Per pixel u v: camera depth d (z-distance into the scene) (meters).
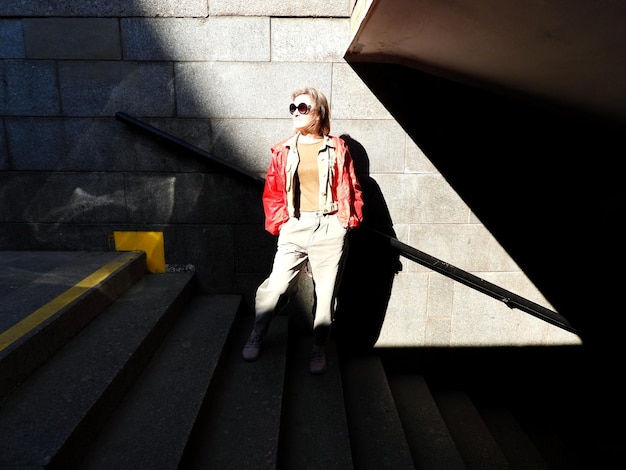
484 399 3.50
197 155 2.79
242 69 2.77
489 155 2.94
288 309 3.12
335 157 2.30
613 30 1.43
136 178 2.92
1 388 1.68
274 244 3.04
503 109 2.85
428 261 2.95
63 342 2.10
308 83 2.79
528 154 2.93
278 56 2.75
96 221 2.99
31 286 2.39
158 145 2.87
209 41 2.72
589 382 3.46
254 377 2.42
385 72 2.79
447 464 2.56
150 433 1.79
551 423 3.58
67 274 2.59
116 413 1.91
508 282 3.19
